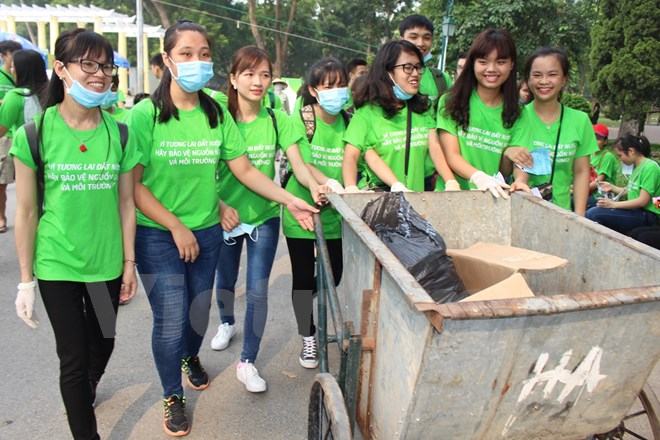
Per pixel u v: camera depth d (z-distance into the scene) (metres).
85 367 2.44
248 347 3.27
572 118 3.45
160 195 2.75
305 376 3.51
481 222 2.95
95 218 2.38
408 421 1.74
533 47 14.55
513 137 3.35
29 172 2.27
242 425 3.00
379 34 39.88
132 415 3.05
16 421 2.96
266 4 37.25
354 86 3.48
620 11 12.76
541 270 2.23
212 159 2.76
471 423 1.78
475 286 2.46
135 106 2.70
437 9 15.22
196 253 2.75
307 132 3.40
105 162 2.36
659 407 2.17
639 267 2.04
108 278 2.47
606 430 2.01
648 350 1.80
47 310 2.39
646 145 4.89
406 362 1.71
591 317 1.65
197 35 2.56
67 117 2.30
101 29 22.95
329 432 2.15
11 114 4.44
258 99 3.04
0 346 3.72
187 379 3.40
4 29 22.33
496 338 1.59
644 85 12.52
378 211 2.57
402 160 3.28
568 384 1.79
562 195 3.50
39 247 2.35
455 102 3.28
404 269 1.72
